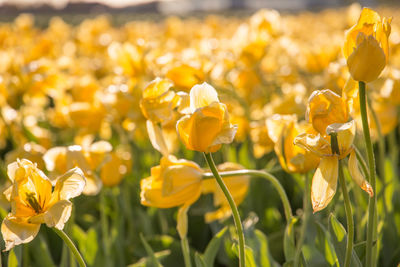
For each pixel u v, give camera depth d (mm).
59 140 2277
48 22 12359
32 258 1362
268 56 2650
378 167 1649
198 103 934
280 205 1711
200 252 1579
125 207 1744
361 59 866
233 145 1764
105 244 1327
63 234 892
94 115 1479
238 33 1898
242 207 1537
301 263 1050
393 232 1261
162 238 1415
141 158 2000
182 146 1902
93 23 4062
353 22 2035
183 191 1028
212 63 1378
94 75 2492
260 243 1170
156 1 20625
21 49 3193
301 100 1458
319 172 898
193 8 32219
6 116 1820
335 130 885
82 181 897
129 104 1434
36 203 895
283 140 1040
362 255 1066
